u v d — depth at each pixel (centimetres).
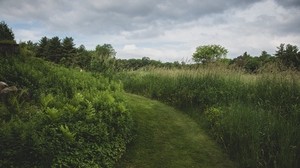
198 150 750
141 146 743
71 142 546
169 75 1373
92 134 607
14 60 950
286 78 959
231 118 784
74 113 637
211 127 866
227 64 1299
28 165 471
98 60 1504
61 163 504
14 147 475
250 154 651
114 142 664
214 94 1030
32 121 544
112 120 706
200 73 1220
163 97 1200
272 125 685
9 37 1375
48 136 520
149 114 973
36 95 761
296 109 785
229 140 749
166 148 750
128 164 650
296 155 600
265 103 872
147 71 1620
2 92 716
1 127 514
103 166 586
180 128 893
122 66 1678
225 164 684
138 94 1346
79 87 906
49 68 1013
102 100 767
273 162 600
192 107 1048
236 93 984
